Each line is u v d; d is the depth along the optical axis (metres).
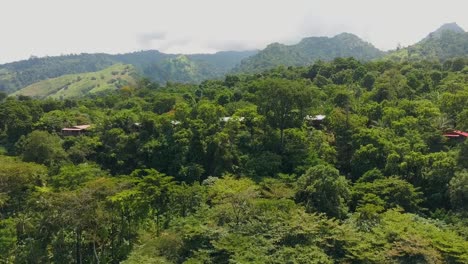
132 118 82.31
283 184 55.84
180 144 70.44
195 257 41.06
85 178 59.25
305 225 41.81
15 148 82.56
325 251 41.28
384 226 43.75
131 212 51.19
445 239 40.53
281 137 70.69
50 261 46.25
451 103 72.81
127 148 76.00
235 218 46.91
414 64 134.00
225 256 40.59
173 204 54.81
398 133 67.38
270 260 38.56
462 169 53.19
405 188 52.38
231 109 88.31
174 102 103.88
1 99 152.00
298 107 72.50
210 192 54.25
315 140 69.19
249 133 72.94
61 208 46.09
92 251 49.81
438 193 54.44
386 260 39.16
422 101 80.12
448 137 66.94
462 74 105.69
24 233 49.16
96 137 79.88
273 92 71.44
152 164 72.38
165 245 43.28
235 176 62.38
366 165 62.00
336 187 50.94
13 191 57.50
